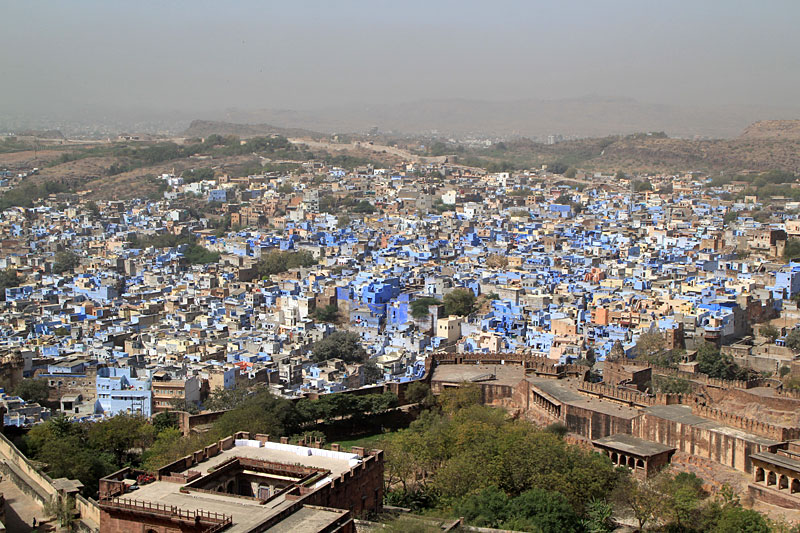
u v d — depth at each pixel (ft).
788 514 417.08
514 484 456.04
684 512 418.72
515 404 615.98
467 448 488.85
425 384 645.51
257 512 333.62
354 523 345.10
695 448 477.77
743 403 553.23
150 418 628.28
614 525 431.84
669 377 603.67
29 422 618.44
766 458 435.12
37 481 427.74
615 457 486.79
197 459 400.88
